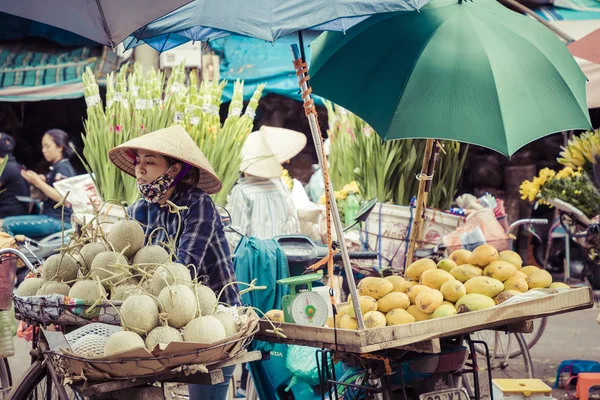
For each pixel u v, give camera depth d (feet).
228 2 11.59
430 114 12.54
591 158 23.76
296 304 12.42
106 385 9.61
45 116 42.55
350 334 11.16
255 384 14.93
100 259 10.82
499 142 12.33
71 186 20.35
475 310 12.14
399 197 21.54
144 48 29.84
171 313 9.96
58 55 36.52
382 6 11.42
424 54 12.89
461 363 13.01
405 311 12.18
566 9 33.58
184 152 12.52
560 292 12.59
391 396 11.86
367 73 13.39
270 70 35.35
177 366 9.77
